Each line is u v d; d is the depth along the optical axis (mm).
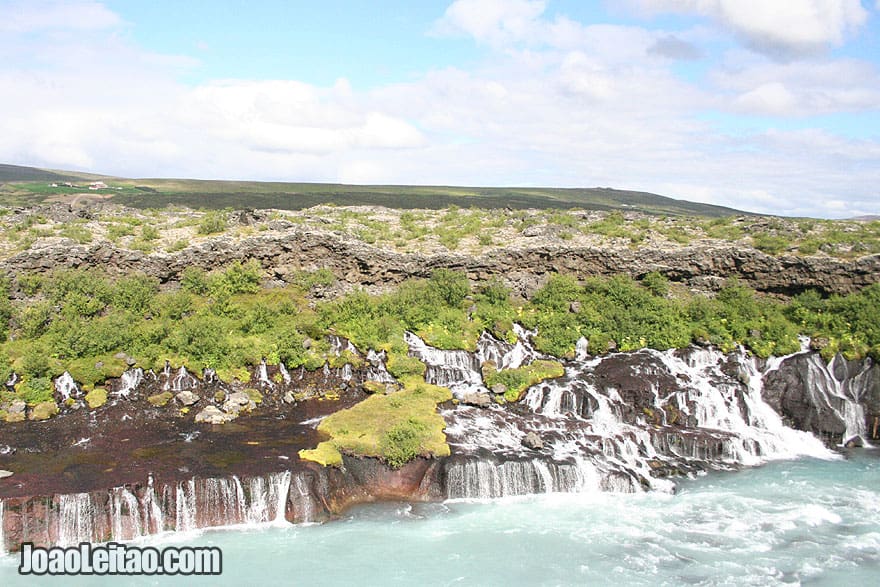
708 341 59500
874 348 56000
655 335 60344
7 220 67750
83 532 36094
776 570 35344
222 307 59906
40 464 40156
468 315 63312
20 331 53781
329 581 33312
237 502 38531
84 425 46312
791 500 43250
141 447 43156
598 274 68500
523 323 62781
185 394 50312
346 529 38500
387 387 53875
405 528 38781
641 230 75812
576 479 43938
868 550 37406
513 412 51875
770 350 57969
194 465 40500
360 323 60125
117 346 53156
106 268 60188
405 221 82812
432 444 44375
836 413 54031
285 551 35969
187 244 63906
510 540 37719
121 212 79812
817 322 60562
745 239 70062
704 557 36438
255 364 54281
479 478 42719
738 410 53688
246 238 64438
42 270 57750
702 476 46656
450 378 55812
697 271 67250
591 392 52750
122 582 32781
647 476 45812
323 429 46781
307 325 58312
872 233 71500
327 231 66875
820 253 64562
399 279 66750
